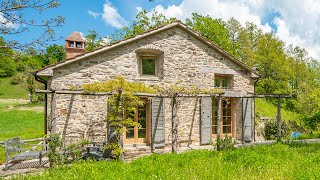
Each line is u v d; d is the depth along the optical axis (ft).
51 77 36.29
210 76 46.11
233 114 49.11
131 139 40.75
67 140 36.40
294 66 133.90
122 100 32.01
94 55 38.32
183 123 43.60
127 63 40.24
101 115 38.29
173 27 43.75
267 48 111.14
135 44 40.88
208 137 45.16
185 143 43.52
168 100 43.04
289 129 71.41
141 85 35.14
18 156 28.53
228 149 35.53
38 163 31.19
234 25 127.95
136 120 40.98
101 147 33.76
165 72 42.55
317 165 23.50
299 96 94.84
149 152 38.86
